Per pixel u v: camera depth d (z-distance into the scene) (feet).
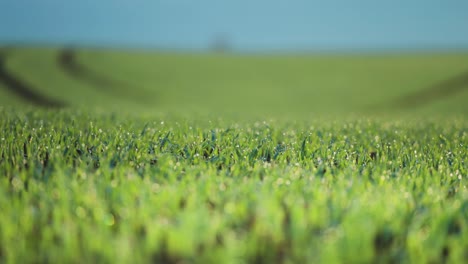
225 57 225.97
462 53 216.54
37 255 10.93
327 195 13.89
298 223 11.34
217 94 164.35
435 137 28.94
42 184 14.98
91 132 24.88
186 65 204.44
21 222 11.98
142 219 12.11
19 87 140.87
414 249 10.78
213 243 10.98
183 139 24.54
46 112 39.09
